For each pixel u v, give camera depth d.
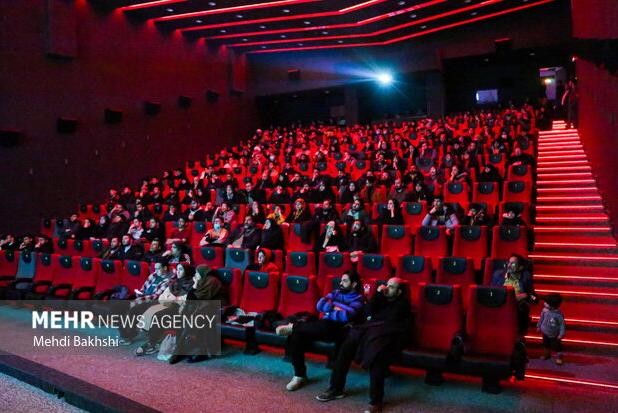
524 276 5.42
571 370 4.93
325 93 21.83
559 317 5.10
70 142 13.77
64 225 12.02
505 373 4.28
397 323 4.77
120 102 15.24
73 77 13.90
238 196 11.43
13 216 12.39
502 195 9.32
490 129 14.12
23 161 12.66
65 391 4.64
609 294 6.07
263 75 21.45
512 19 17.84
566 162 11.09
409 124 18.08
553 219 8.34
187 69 17.91
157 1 14.73
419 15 16.09
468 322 4.86
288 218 9.71
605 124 8.36
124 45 15.42
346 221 8.84
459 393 4.63
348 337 4.79
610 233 7.71
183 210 11.77
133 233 10.34
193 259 8.13
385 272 6.44
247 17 15.95
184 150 17.62
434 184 10.24
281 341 5.38
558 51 18.25
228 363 5.62
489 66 21.78
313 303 5.82
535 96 21.17
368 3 14.70
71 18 13.67
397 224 8.62
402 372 5.20
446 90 20.59
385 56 19.72
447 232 7.56
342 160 13.58
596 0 7.91
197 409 4.39
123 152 15.28
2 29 12.33
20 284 8.84
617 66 6.50
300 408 4.39
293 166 13.72
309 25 16.83
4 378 5.28
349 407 4.41
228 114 20.08
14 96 12.52
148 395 4.71
